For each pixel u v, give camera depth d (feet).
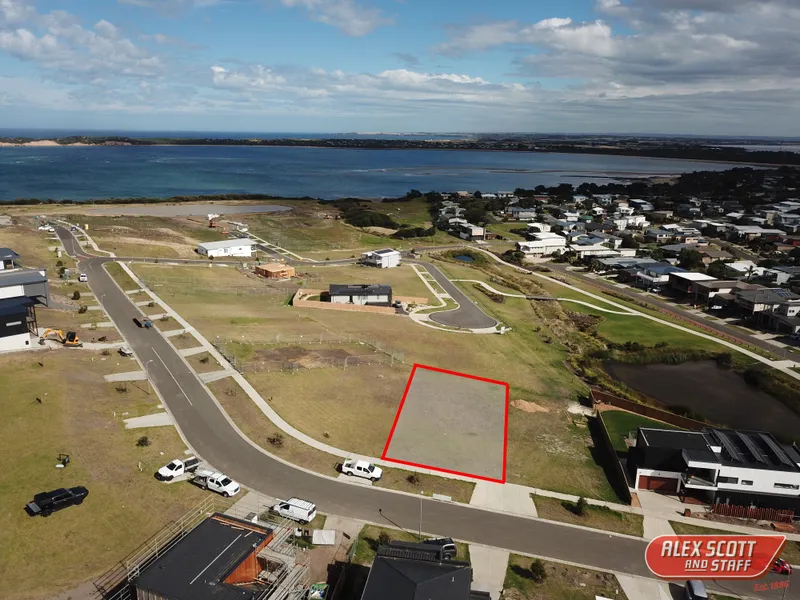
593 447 161.79
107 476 124.88
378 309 282.77
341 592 96.89
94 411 150.92
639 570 108.68
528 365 225.56
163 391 167.73
